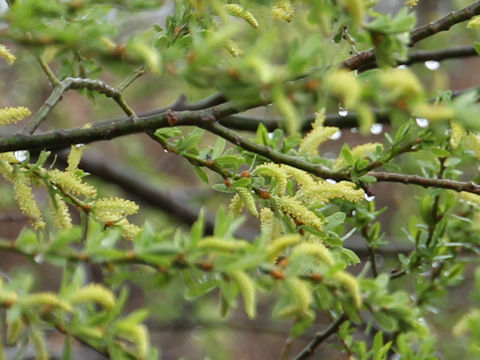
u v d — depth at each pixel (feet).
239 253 5.01
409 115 4.92
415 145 5.56
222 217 5.03
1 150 5.42
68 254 4.98
